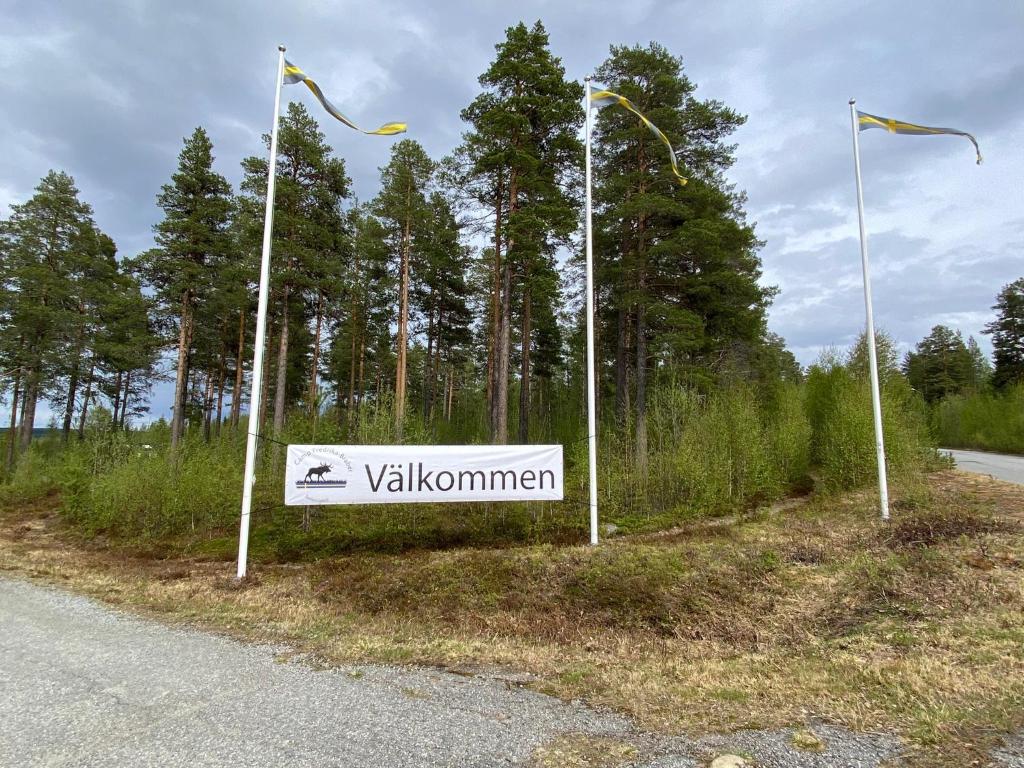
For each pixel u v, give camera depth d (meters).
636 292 18.17
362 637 6.20
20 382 27.83
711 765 3.20
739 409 15.00
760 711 4.02
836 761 3.22
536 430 25.97
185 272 22.95
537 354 32.16
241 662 5.30
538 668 5.26
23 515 18.66
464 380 40.38
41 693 4.41
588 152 10.71
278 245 19.86
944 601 6.40
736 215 21.92
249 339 32.09
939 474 16.28
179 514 13.48
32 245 27.73
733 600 7.45
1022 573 6.85
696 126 18.84
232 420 28.64
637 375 18.80
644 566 8.65
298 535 11.82
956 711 3.80
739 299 20.22
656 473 14.41
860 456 14.27
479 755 3.38
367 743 3.54
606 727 3.81
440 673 5.07
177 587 8.61
